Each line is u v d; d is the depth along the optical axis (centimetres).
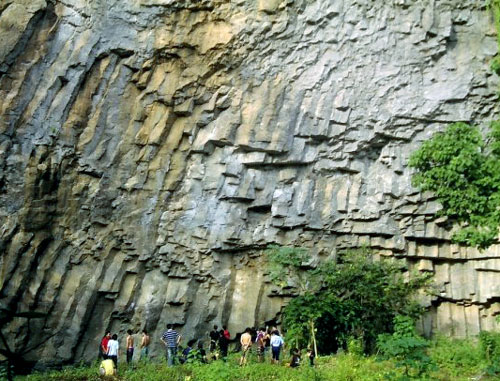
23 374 1316
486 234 988
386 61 1666
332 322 1445
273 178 1670
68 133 1535
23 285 1412
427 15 1662
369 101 1655
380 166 1658
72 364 1438
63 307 1459
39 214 1458
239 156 1655
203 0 1647
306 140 1658
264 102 1658
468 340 1475
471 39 1666
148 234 1584
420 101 1631
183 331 1551
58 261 1488
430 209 1587
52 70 1548
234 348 1558
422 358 1023
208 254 1611
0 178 1425
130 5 1650
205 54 1655
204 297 1591
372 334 1420
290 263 1491
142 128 1631
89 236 1527
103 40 1612
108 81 1620
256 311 1584
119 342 1520
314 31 1681
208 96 1669
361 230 1633
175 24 1659
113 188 1572
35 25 1542
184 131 1655
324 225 1639
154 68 1661
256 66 1673
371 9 1673
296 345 1399
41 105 1515
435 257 1596
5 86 1478
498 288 1532
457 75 1638
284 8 1673
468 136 1060
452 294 1582
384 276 1520
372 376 1045
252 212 1666
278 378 1105
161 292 1574
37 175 1466
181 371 1177
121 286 1545
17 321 1375
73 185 1529
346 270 1520
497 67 1394
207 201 1636
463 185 1022
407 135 1636
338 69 1677
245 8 1669
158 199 1612
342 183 1667
